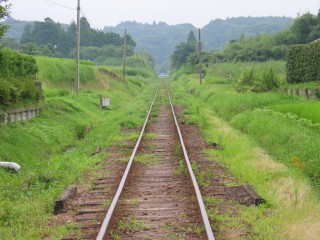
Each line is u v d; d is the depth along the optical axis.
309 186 10.61
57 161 14.47
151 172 11.97
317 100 25.89
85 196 9.72
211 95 38.94
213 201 9.05
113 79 55.16
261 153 14.67
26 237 7.14
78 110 26.39
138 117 25.77
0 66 19.30
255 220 7.81
